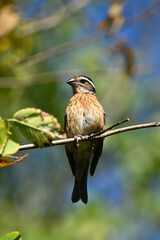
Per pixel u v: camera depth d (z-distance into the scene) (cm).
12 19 1072
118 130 757
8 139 530
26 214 1439
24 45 1180
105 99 1490
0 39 1092
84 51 1464
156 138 1434
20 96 1321
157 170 1395
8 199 1434
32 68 1343
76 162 1017
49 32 1395
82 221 1328
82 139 780
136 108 1534
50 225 1396
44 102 1330
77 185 1012
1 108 1308
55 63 1394
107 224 1330
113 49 1233
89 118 977
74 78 1096
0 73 1230
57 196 1502
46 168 1509
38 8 1348
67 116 995
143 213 1414
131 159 1411
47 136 566
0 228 1388
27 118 564
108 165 1535
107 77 1455
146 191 1430
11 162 570
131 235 1360
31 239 1330
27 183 1477
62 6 1380
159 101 1577
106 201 1448
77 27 1432
